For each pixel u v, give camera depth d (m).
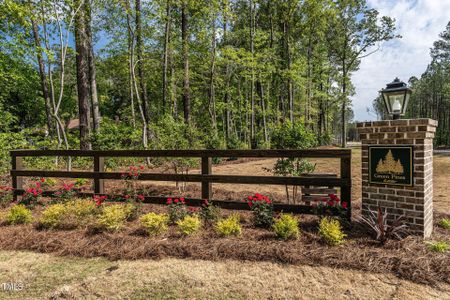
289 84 19.67
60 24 9.15
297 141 4.78
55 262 2.96
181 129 10.46
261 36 17.59
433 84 34.09
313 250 2.90
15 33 9.91
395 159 3.27
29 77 15.12
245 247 3.02
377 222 3.16
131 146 11.15
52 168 9.38
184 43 14.00
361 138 3.55
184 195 5.74
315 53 22.38
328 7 17.91
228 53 15.94
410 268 2.52
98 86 23.88
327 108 28.88
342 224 3.48
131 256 2.99
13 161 5.76
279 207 3.94
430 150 3.42
